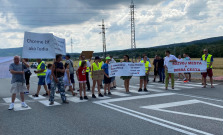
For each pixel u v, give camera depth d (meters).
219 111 6.59
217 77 16.88
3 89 13.90
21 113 6.89
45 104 8.23
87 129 5.16
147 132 4.85
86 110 7.11
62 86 8.34
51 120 6.01
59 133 4.93
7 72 9.86
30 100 9.18
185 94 9.77
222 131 4.80
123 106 7.58
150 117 6.07
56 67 8.16
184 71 11.69
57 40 10.55
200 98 8.71
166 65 11.52
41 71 10.04
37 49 9.06
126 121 5.75
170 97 9.09
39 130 5.18
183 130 4.91
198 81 15.36
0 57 9.93
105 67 10.16
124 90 11.62
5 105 8.22
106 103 8.16
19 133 5.00
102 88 12.82
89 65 11.92
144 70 10.84
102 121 5.80
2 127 5.47
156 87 12.48
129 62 10.67
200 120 5.68
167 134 4.69
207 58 11.84
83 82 9.09
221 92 10.15
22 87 7.66
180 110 6.82
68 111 7.03
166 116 6.14
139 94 10.09
